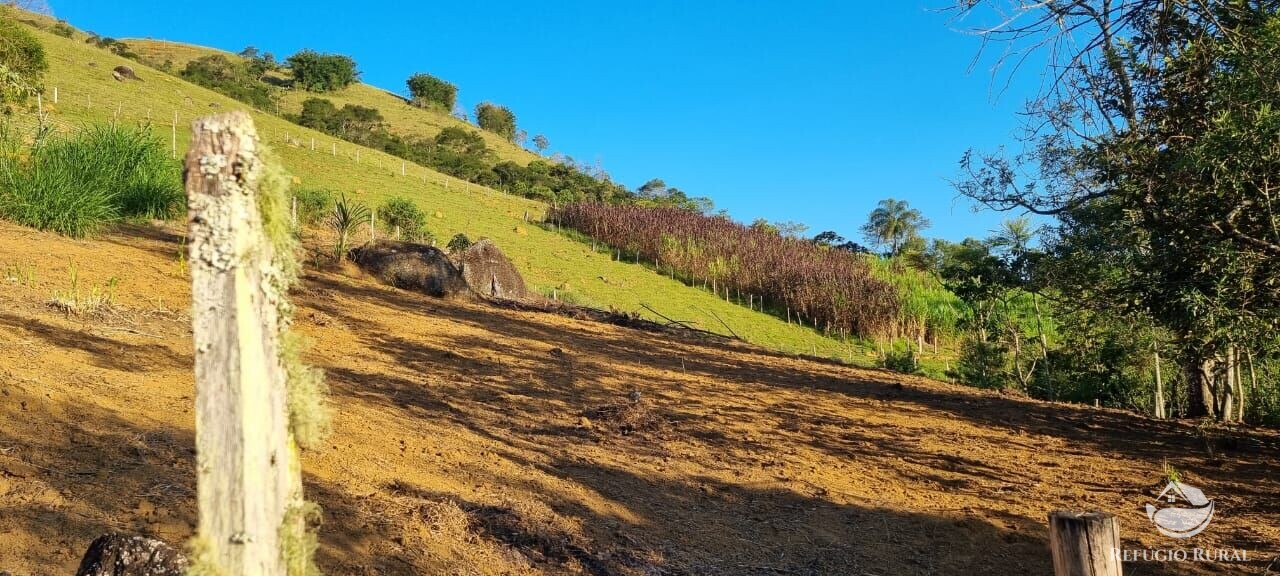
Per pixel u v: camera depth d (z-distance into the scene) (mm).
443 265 15680
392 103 98812
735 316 31969
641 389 9820
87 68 43281
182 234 14039
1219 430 9594
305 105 69250
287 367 1818
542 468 5805
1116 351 12734
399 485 4688
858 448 7875
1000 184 8383
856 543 5207
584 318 15977
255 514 1631
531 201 53219
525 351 11258
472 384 8703
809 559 4863
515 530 4406
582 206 42875
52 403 4641
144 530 3439
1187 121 6613
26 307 7375
